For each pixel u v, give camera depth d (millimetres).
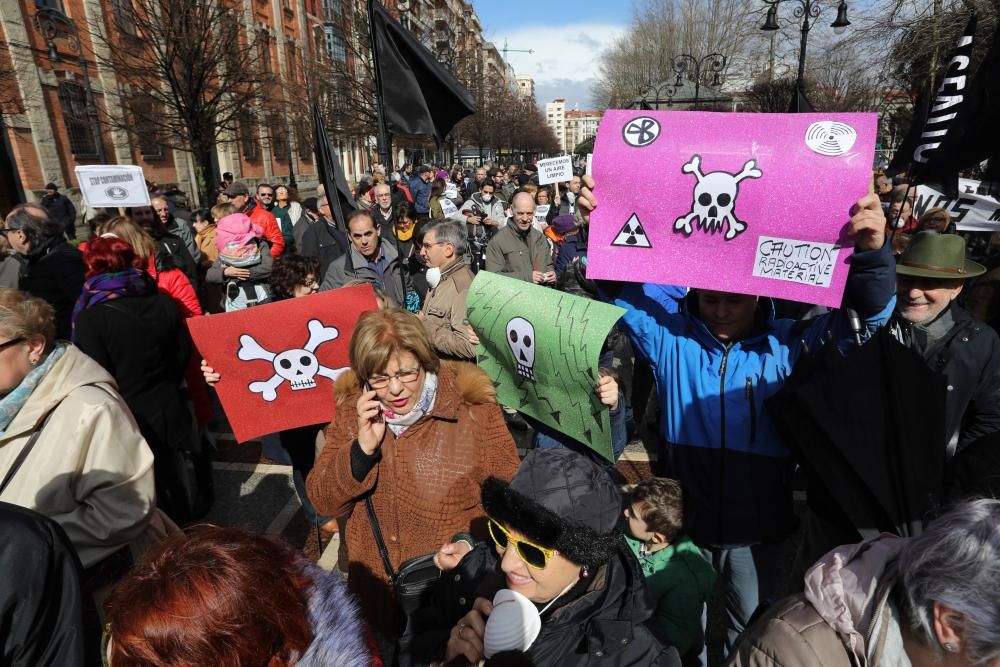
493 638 1199
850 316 1818
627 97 36469
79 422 1831
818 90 19641
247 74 13109
